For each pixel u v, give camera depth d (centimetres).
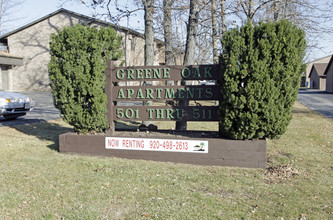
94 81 658
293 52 565
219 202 425
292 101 585
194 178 525
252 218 378
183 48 1333
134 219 375
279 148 788
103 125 688
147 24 984
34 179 510
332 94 4028
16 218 376
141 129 766
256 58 566
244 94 582
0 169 558
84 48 661
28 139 832
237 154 602
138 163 616
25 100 1111
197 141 618
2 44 3447
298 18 1068
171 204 416
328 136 982
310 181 522
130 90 686
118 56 701
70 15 3030
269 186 492
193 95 662
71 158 648
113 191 462
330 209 406
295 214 390
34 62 3203
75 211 394
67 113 677
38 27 3153
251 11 987
